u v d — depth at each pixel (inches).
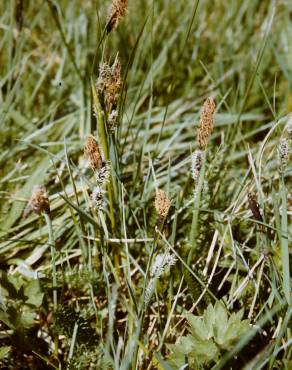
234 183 16.3
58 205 15.3
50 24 21.8
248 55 20.5
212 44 22.0
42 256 14.7
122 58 19.9
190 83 20.1
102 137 12.8
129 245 14.4
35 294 12.9
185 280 13.5
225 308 12.3
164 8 22.6
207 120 12.0
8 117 17.8
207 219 14.6
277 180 15.8
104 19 19.9
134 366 11.7
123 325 13.7
